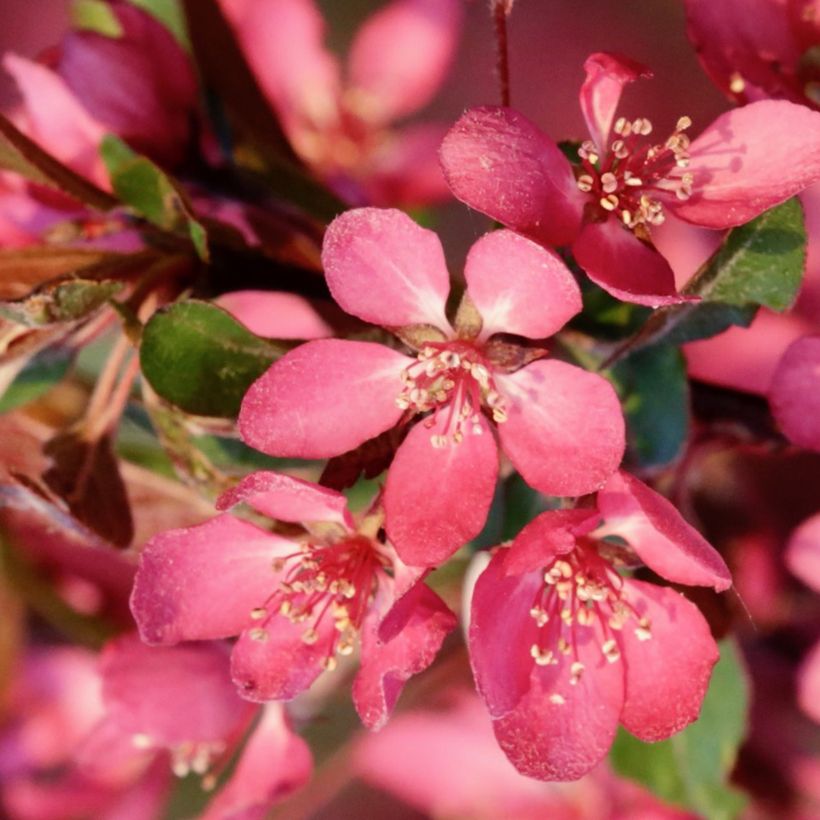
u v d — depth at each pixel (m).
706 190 0.27
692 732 0.30
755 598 0.34
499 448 0.28
